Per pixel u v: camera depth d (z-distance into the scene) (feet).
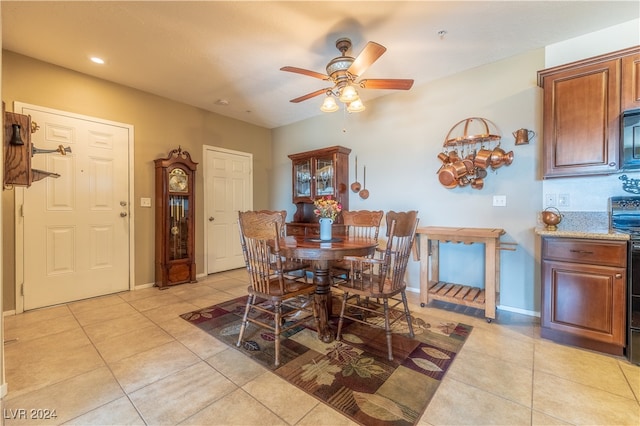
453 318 8.67
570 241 6.91
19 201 8.95
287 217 16.37
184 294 10.96
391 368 6.02
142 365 6.13
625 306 6.31
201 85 11.15
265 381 5.59
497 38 8.13
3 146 5.07
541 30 7.77
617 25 7.57
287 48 8.55
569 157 7.50
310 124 15.10
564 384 5.47
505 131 9.26
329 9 6.81
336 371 5.91
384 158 12.22
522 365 6.11
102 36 7.91
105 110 10.69
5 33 7.76
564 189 8.34
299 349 6.82
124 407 4.89
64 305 9.66
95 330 7.78
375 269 11.68
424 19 7.23
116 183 11.00
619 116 6.89
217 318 8.64
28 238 9.13
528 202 8.91
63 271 9.81
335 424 4.51
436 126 10.73
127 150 11.27
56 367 6.04
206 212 13.98
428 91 10.91
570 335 6.95
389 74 10.30
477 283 9.94
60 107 9.66
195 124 13.50
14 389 5.33
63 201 9.80
